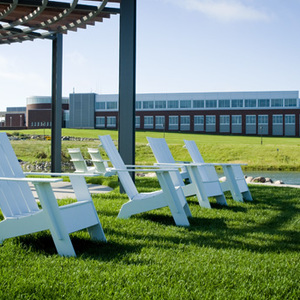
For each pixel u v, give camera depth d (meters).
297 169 35.19
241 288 2.69
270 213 5.96
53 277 2.78
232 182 7.37
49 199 3.41
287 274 3.01
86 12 8.50
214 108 64.31
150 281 2.75
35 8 7.78
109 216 5.20
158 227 4.71
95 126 68.81
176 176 6.78
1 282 2.64
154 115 66.56
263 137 59.47
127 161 7.86
